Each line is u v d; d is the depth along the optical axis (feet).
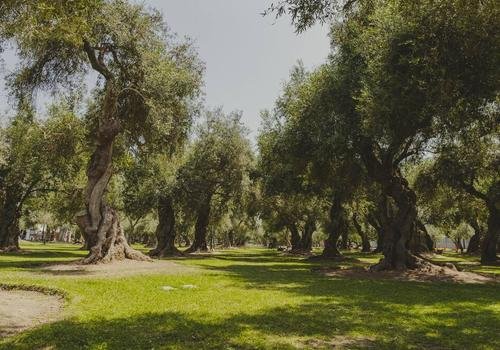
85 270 77.00
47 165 150.00
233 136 160.56
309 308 42.65
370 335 32.32
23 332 30.96
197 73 99.35
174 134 99.45
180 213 189.06
